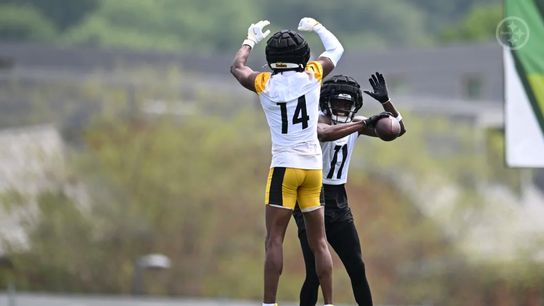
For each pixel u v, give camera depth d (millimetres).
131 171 136500
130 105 147125
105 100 148375
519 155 49562
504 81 49812
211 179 138000
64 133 147250
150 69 154500
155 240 132500
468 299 137000
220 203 136750
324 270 31547
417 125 158750
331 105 33250
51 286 127562
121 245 130875
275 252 31109
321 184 31516
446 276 138125
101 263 129375
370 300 34531
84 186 133250
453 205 145875
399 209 145250
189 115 146625
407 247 141250
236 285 132250
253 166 142750
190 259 133250
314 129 31047
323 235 31750
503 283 137500
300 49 30797
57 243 128625
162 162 137500
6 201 128125
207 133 142625
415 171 150750
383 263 139500
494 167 162375
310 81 30812
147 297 118688
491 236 144500
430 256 141250
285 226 31281
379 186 147500
